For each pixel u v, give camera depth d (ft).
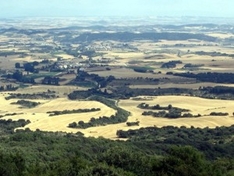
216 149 525.34
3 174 307.17
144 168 324.80
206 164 314.55
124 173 300.61
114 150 337.93
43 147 457.68
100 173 294.25
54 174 307.17
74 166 313.32
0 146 425.28
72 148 464.24
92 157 430.20
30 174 307.99
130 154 332.19
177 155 310.24
